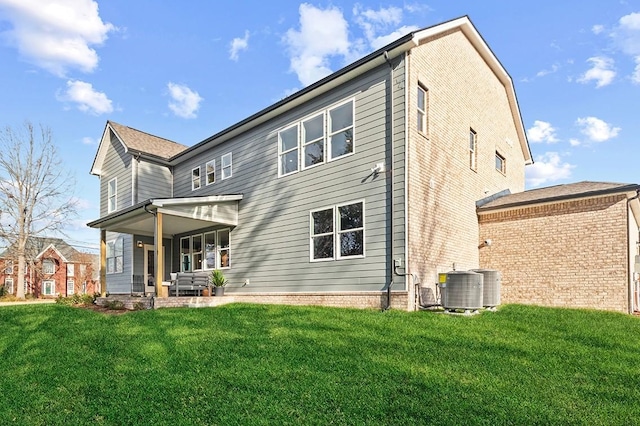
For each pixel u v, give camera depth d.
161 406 4.44
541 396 4.52
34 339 7.64
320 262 11.48
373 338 6.77
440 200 11.14
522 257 12.02
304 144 12.54
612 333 7.23
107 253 20.52
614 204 10.54
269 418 4.07
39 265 36.59
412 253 9.75
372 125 10.70
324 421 3.98
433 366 5.44
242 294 13.74
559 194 11.83
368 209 10.53
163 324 8.41
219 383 5.01
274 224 13.07
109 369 5.74
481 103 14.21
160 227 12.38
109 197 20.02
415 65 10.59
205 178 16.67
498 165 15.57
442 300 9.58
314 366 5.51
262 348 6.36
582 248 10.96
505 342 6.52
